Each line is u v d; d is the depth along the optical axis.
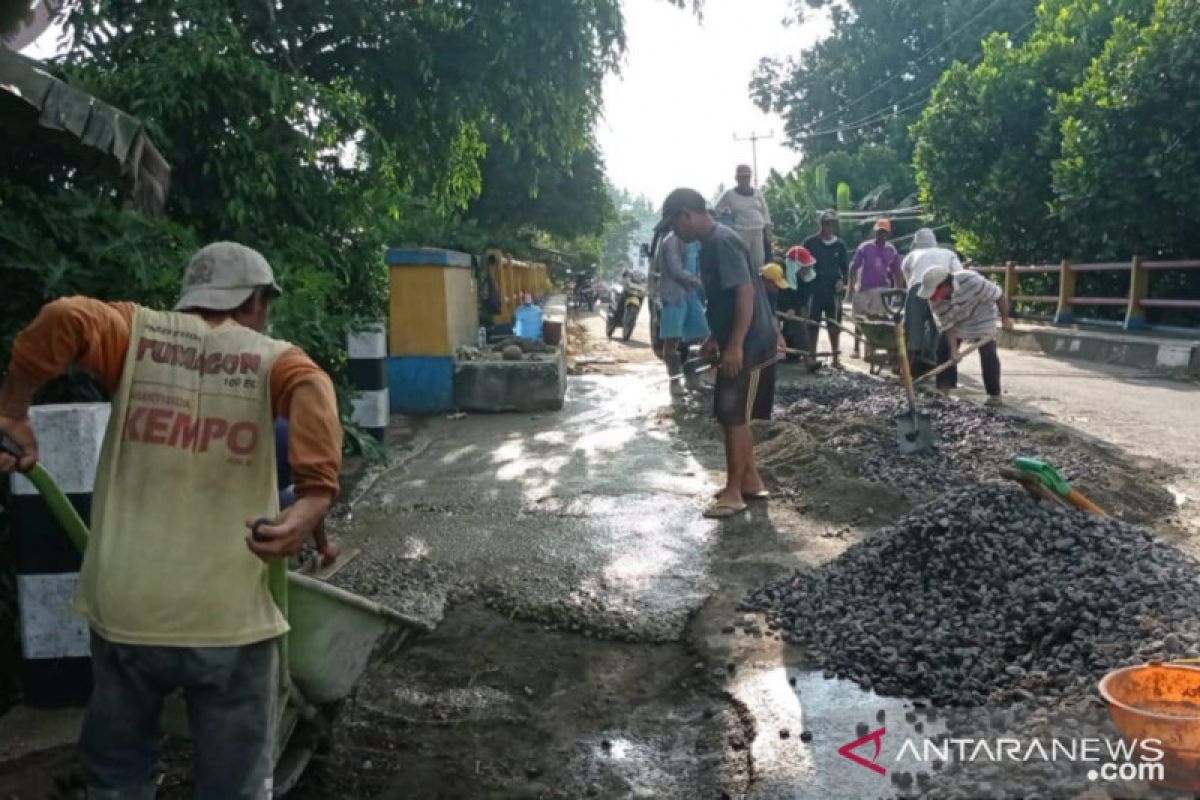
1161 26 14.10
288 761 3.04
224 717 2.32
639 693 3.84
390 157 10.70
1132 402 10.27
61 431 3.44
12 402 2.30
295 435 2.26
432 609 4.55
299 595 2.70
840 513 5.92
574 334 20.53
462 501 6.42
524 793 3.17
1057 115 15.94
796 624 4.21
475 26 10.02
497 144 23.48
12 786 3.09
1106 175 14.90
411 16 10.06
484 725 3.60
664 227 5.89
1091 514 4.56
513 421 9.41
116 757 2.36
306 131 8.31
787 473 6.83
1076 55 17.62
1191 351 12.91
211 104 7.67
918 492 6.32
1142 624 3.49
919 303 10.56
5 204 4.83
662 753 3.42
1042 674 3.44
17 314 4.69
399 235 13.34
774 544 5.39
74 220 5.03
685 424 9.05
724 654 4.01
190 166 7.77
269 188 7.77
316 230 8.59
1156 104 14.38
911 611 4.18
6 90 4.95
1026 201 17.91
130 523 2.25
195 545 2.25
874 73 39.50
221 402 2.29
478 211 27.70
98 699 2.32
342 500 6.43
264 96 7.72
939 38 37.62
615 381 12.23
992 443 7.54
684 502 6.31
